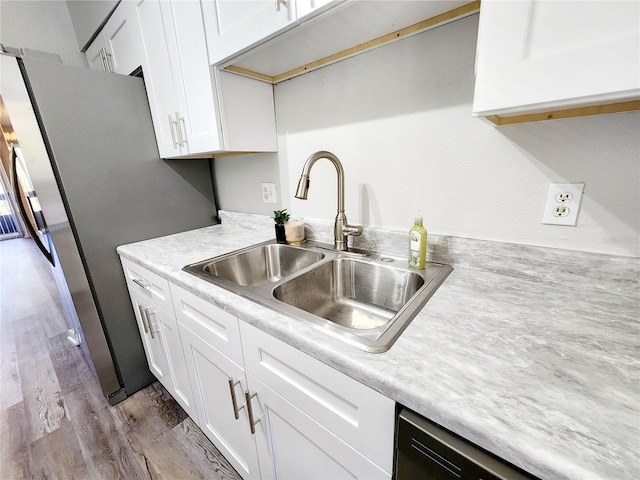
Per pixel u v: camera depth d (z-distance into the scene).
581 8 0.41
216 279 0.91
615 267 0.70
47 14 1.77
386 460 0.52
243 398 0.86
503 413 0.38
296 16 0.73
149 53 1.27
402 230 1.04
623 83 0.40
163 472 1.16
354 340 0.55
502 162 0.80
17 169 1.32
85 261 1.30
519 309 0.65
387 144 1.01
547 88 0.45
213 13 0.94
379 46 0.93
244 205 1.65
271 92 1.27
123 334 1.47
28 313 2.55
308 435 0.67
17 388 1.64
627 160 0.65
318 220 1.29
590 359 0.48
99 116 1.27
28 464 1.21
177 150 1.34
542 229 0.78
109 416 1.43
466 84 0.81
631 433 0.35
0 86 1.02
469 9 0.74
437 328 0.58
